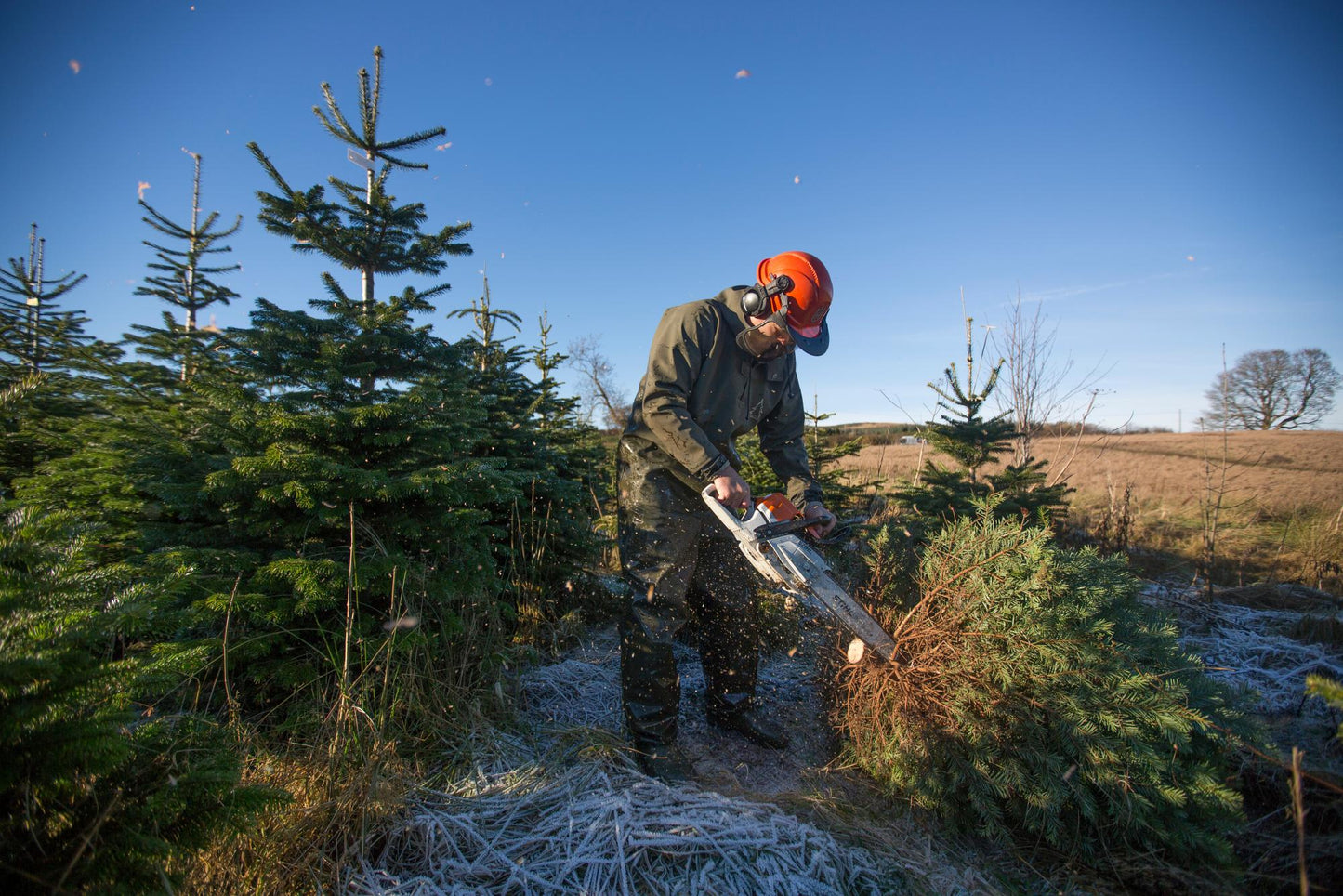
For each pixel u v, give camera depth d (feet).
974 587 6.89
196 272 25.18
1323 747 8.21
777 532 7.45
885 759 7.06
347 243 11.41
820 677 8.56
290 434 9.36
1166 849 6.17
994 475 17.99
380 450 9.78
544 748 7.82
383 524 9.30
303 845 5.60
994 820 6.38
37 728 3.93
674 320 7.94
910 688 6.95
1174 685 6.37
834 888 5.60
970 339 18.21
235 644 7.43
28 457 13.65
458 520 9.41
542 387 19.75
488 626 9.99
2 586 4.13
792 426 9.49
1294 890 5.65
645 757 7.45
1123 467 54.13
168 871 4.62
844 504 19.27
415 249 11.78
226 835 4.85
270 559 8.60
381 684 7.83
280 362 9.99
